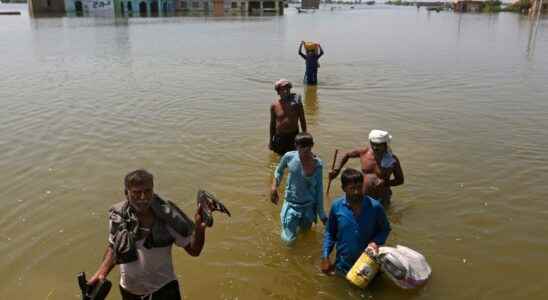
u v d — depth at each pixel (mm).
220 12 93812
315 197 5824
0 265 5449
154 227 3596
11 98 13891
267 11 100500
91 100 13672
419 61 23547
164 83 16828
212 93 15070
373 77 18562
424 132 10664
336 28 54375
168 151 9266
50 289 5059
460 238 6055
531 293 4996
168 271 3793
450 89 15914
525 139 10102
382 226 5023
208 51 28078
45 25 51281
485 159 8852
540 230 6250
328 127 11070
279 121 8391
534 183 7730
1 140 9828
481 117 12000
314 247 5855
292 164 5688
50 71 19344
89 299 3389
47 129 10641
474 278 5230
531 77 18344
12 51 26516
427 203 7012
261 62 23234
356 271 4855
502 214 6684
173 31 44750
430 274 5145
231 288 5094
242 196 7312
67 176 7969
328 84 17031
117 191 7414
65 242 5953
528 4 96688
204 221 3598
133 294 3789
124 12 83750
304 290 5043
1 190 7395
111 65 21438
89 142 9750
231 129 10828
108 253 3633
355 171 4797
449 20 76938
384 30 50750
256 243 5965
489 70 20266
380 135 6148
